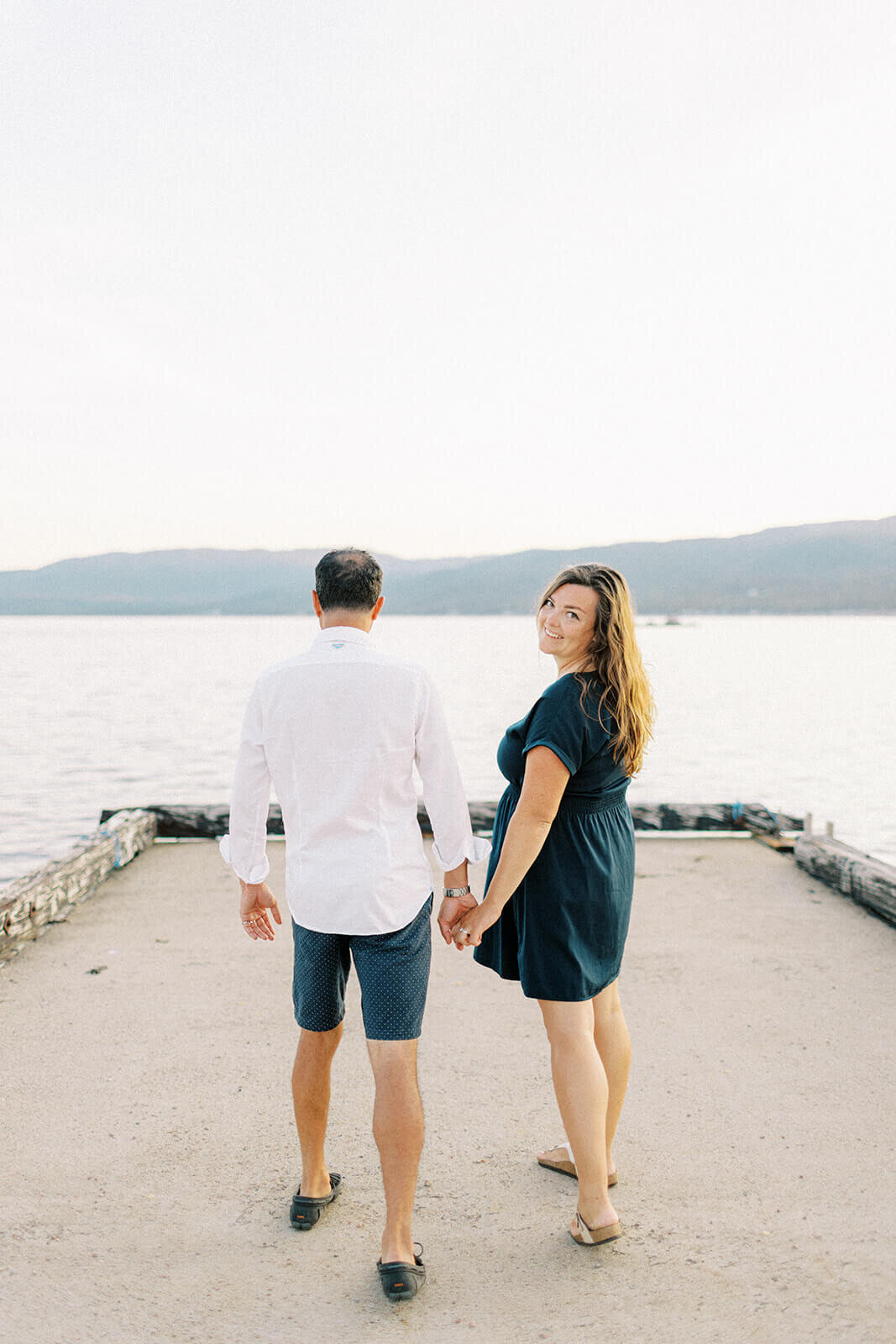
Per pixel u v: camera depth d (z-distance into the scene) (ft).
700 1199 8.48
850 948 15.92
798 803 58.70
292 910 7.57
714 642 531.09
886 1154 9.26
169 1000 13.51
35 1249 7.72
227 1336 6.66
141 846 23.40
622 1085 8.52
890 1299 7.01
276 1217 8.27
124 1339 6.62
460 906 7.66
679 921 17.53
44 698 151.12
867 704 147.02
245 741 7.59
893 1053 11.72
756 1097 10.53
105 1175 8.93
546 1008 7.84
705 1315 6.87
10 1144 9.48
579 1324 6.78
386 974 7.30
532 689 161.89
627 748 7.76
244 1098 10.57
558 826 7.77
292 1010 13.20
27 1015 12.94
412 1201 7.36
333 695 7.29
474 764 75.51
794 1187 8.67
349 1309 6.99
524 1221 8.22
